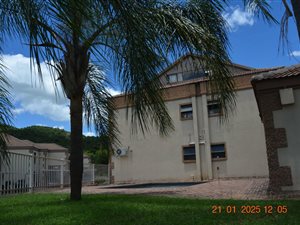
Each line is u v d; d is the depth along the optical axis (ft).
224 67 18.79
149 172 71.26
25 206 22.86
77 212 19.08
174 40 17.10
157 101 19.80
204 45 17.48
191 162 67.82
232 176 63.46
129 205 21.29
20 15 6.63
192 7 19.52
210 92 20.44
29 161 37.40
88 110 31.04
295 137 25.81
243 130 63.87
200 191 33.24
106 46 12.50
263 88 27.04
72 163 25.29
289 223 14.21
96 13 7.34
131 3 8.88
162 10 17.03
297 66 27.86
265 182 42.78
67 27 6.94
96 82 30.53
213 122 66.59
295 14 10.69
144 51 12.69
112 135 32.58
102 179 73.15
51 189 44.11
